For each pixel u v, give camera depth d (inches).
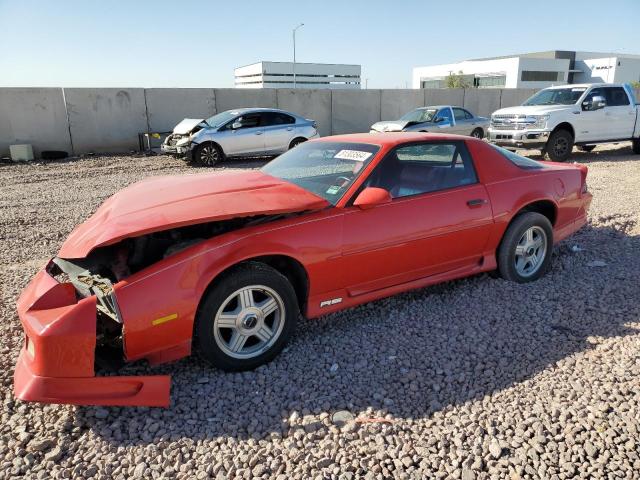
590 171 447.8
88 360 106.5
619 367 124.0
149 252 128.5
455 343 139.9
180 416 110.6
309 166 161.3
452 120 649.6
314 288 135.6
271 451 99.3
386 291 150.7
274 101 809.5
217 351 122.0
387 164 148.2
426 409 111.6
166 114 737.6
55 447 100.8
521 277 180.2
